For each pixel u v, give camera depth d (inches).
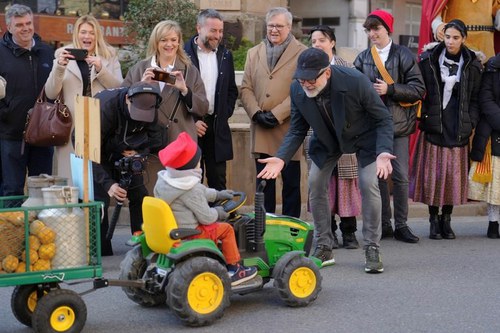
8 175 355.9
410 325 254.2
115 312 268.7
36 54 356.5
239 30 532.1
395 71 368.5
